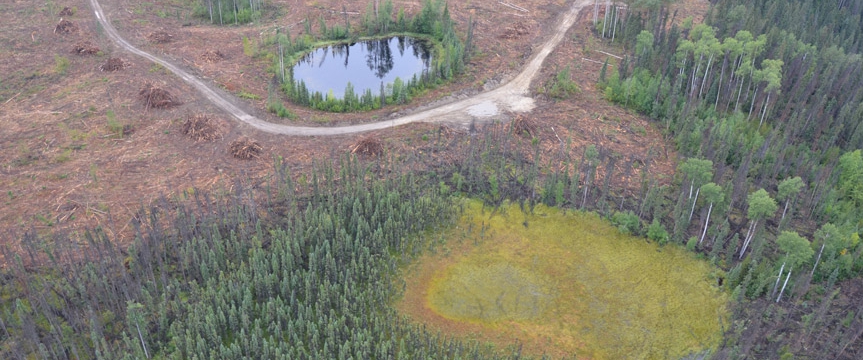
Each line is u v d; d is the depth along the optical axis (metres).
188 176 71.00
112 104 83.94
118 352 49.69
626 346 54.34
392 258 60.56
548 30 113.31
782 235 57.66
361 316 54.00
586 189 68.81
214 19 112.06
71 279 54.84
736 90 86.81
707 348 54.09
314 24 113.19
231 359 50.12
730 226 67.75
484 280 60.38
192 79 91.62
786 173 75.62
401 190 68.88
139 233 57.00
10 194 66.56
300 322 52.19
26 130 78.00
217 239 59.31
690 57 91.31
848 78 88.50
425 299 58.06
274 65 97.31
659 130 84.19
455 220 66.81
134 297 54.03
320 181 70.38
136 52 98.62
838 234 59.09
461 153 76.44
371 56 107.81
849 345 54.38
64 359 49.19
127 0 116.00
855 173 70.50
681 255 63.38
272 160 74.50
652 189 66.75
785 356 52.31
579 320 56.66
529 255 63.47
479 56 102.38
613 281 60.69
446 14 108.50
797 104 84.88
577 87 92.69
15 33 101.81
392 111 86.12
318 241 59.16
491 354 52.88
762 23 100.00
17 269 55.72
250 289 56.16
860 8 117.31
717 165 75.06
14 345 49.69
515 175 72.56
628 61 98.50
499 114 86.12
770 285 57.91
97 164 72.25
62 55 96.25
